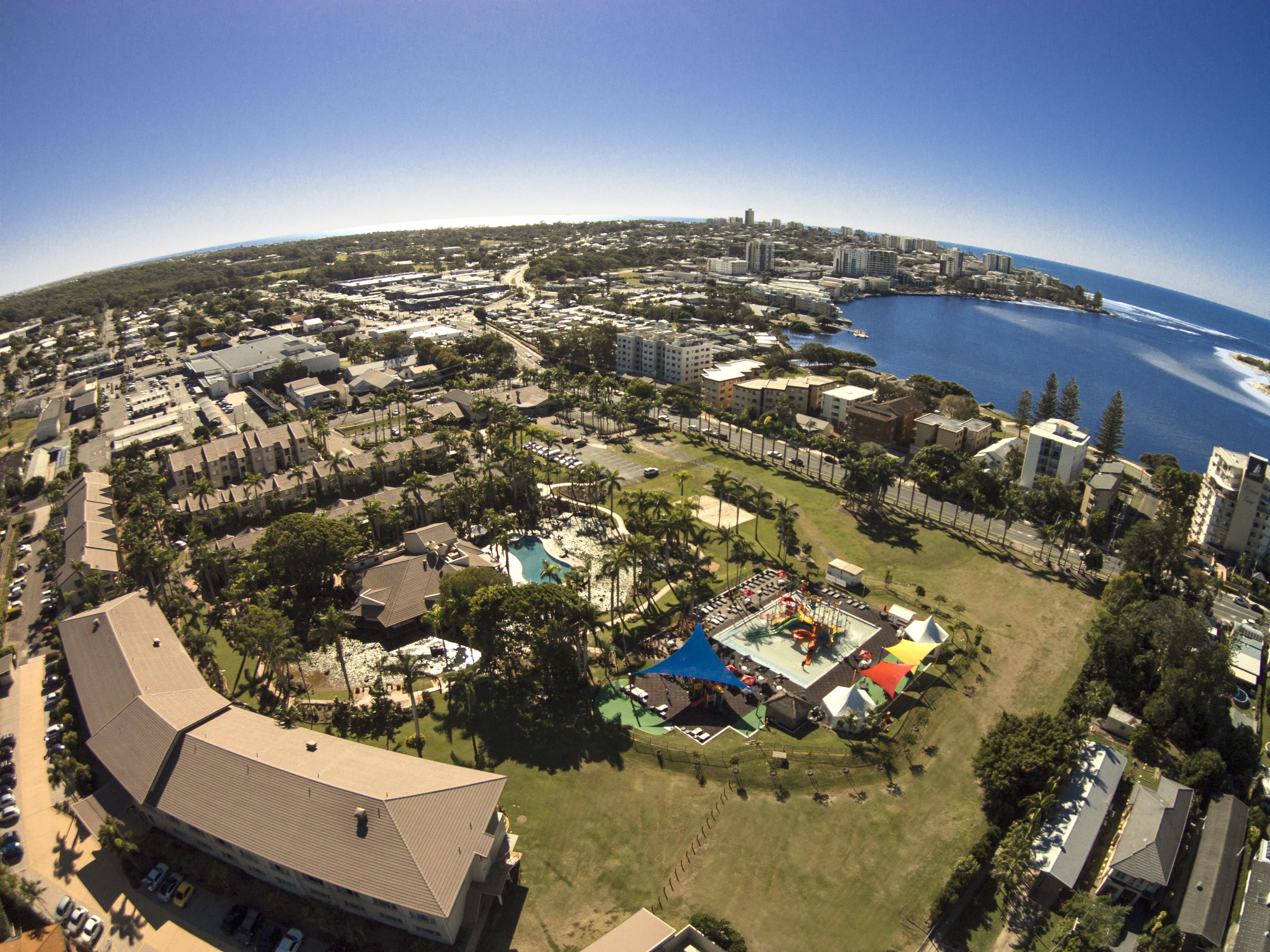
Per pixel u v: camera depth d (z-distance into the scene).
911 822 89.00
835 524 174.75
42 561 152.25
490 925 74.69
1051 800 86.94
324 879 71.44
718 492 168.62
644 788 93.81
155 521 162.12
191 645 118.31
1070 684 116.75
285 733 90.25
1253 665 119.31
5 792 92.88
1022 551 163.12
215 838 77.81
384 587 134.75
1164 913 77.44
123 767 85.19
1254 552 159.62
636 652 124.31
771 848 84.88
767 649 126.06
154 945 73.12
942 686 115.50
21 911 76.62
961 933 75.06
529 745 101.31
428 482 173.38
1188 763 96.38
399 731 103.88
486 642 111.56
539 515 177.75
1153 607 114.31
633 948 66.75
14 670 119.56
